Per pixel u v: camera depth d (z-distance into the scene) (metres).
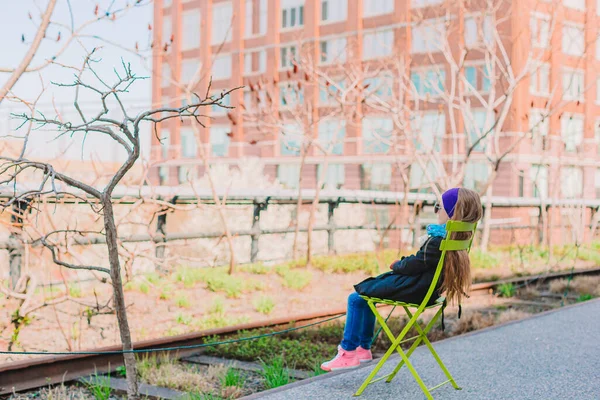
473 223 4.64
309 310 10.38
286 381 5.67
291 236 18.86
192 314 9.66
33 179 9.74
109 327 8.55
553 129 31.56
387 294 4.81
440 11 21.72
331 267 14.79
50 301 8.88
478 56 29.59
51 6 5.22
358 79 18.02
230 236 13.70
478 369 5.81
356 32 36.81
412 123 21.73
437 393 5.05
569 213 22.53
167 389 5.70
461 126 28.91
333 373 5.65
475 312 9.21
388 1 35.97
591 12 30.56
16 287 7.89
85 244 9.95
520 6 23.81
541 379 5.48
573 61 32.19
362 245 20.66
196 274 12.46
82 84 3.99
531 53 18.31
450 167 30.09
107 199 4.13
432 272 4.76
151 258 10.41
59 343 7.52
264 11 43.00
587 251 19.94
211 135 44.28
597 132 33.94
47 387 5.84
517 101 28.95
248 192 15.65
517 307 10.60
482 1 19.55
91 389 5.69
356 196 18.75
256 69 43.38
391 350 4.90
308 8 39.75
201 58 45.47
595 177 33.41
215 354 7.17
